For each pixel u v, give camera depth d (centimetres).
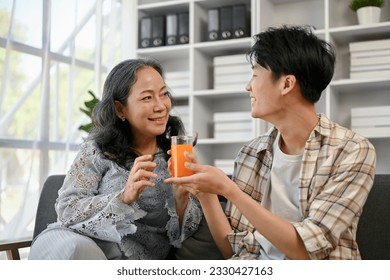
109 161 173
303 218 146
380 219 157
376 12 346
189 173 146
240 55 377
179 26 398
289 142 154
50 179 209
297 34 149
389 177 161
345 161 141
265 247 149
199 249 171
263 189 161
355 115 340
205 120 405
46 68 340
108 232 159
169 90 193
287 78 147
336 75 368
